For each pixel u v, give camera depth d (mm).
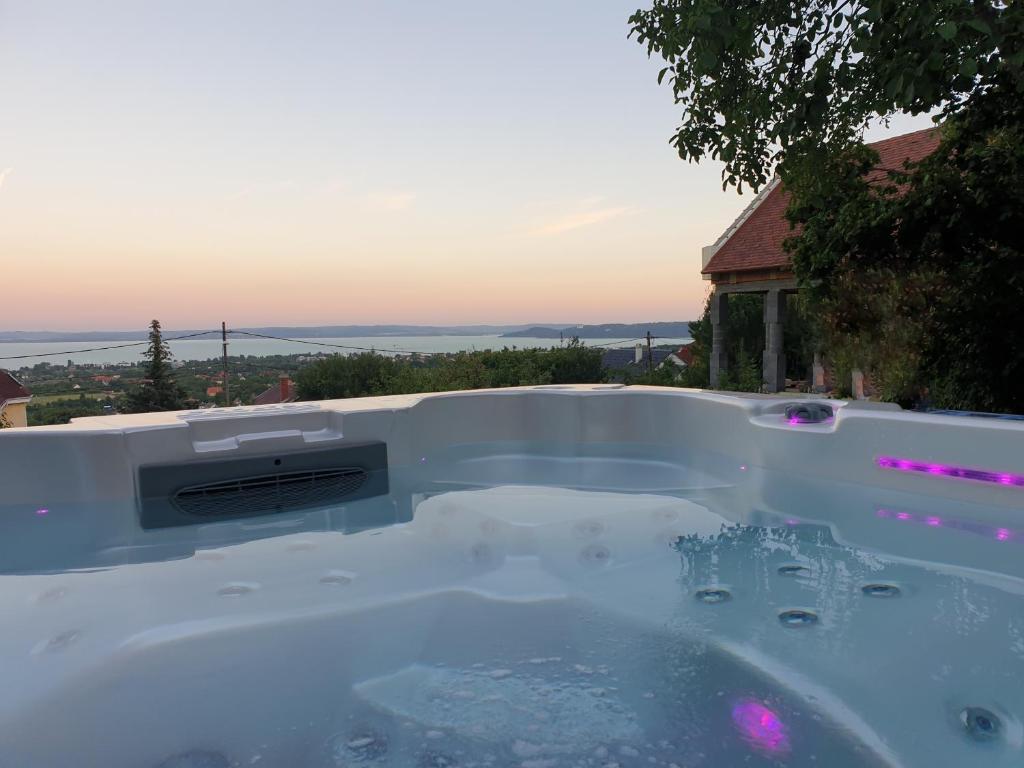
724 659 1463
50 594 1869
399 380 8617
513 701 1315
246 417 2895
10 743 1171
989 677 1340
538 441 3596
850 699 1283
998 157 3783
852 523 2332
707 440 3271
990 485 2195
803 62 3992
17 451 2520
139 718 1256
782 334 8906
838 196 4438
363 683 1389
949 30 2660
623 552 2164
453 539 2328
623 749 1152
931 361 4199
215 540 2324
